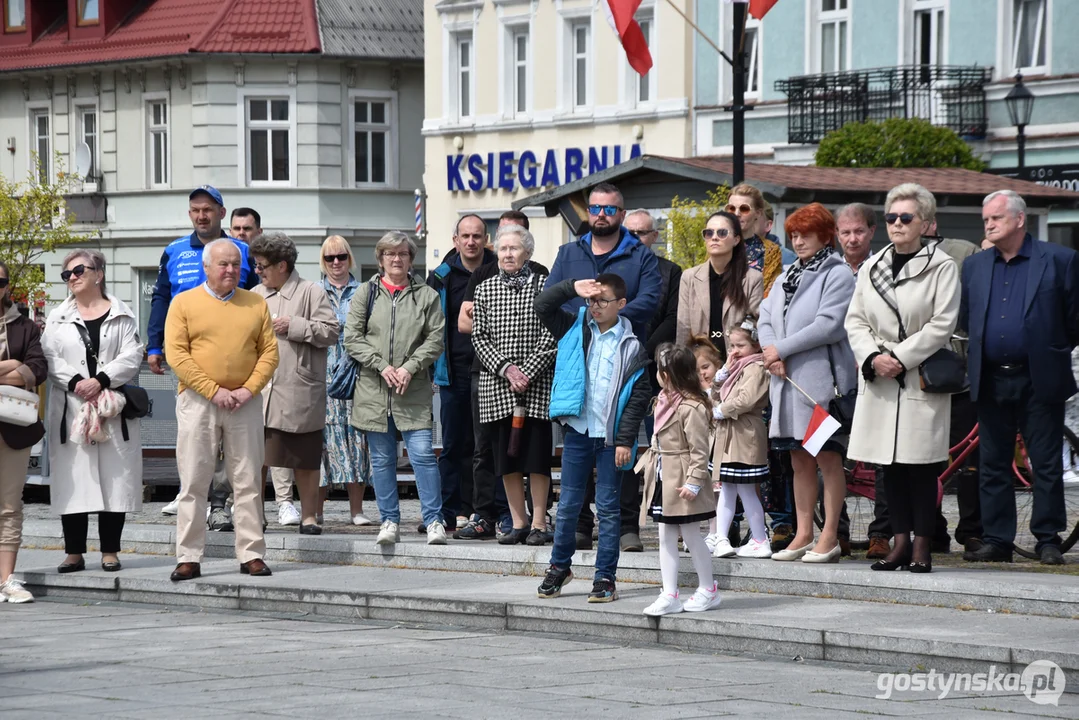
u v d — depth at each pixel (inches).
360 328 764.0
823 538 676.7
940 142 1690.5
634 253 714.8
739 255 712.4
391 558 761.6
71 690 506.9
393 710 470.3
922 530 637.9
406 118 2733.8
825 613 600.7
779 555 683.4
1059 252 661.9
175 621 668.1
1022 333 661.3
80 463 745.6
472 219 808.3
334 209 2689.5
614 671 540.1
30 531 880.9
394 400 757.9
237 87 2655.0
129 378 749.3
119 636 623.2
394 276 762.2
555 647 595.8
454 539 783.1
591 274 713.0
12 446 719.1
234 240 858.8
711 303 714.2
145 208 2731.3
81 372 741.9
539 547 738.2
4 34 2891.2
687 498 605.3
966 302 677.9
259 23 2650.1
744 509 713.0
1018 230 665.6
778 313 674.8
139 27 2728.8
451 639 614.2
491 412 750.5
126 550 844.0
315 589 685.9
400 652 581.6
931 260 643.5
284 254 813.9
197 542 731.4
